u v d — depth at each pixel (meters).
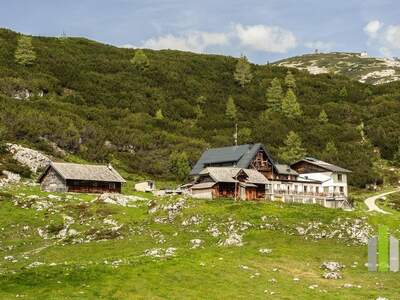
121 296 46.91
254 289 50.81
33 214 88.81
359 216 84.12
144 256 62.97
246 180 111.00
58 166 117.50
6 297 44.62
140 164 155.62
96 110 188.38
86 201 101.38
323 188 132.25
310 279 55.84
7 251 73.81
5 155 130.00
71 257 69.12
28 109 166.88
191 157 158.62
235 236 74.12
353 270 60.75
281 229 78.81
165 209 87.56
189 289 50.00
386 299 47.53
